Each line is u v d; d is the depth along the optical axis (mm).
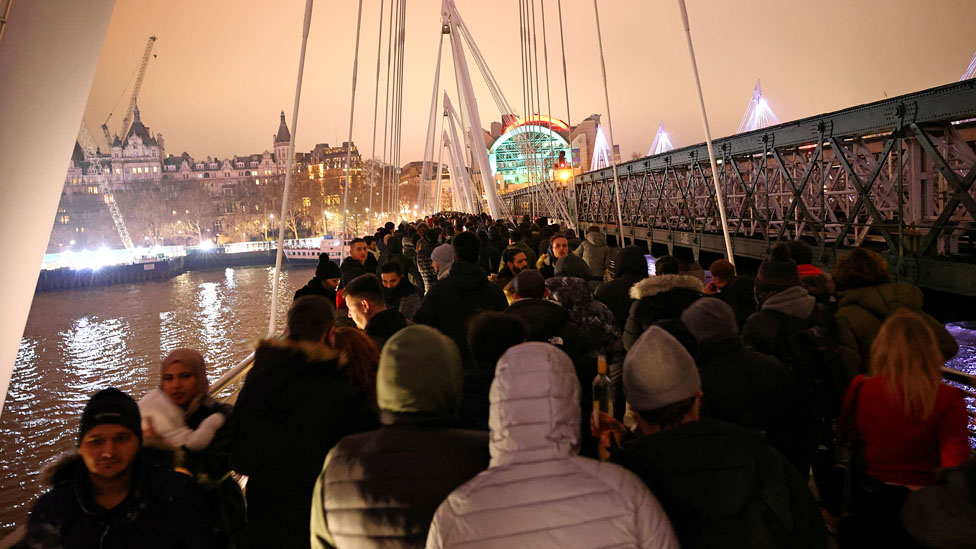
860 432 2592
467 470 1991
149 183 188000
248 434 2582
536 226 12852
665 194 29266
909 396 2414
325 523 2053
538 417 1800
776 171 18109
